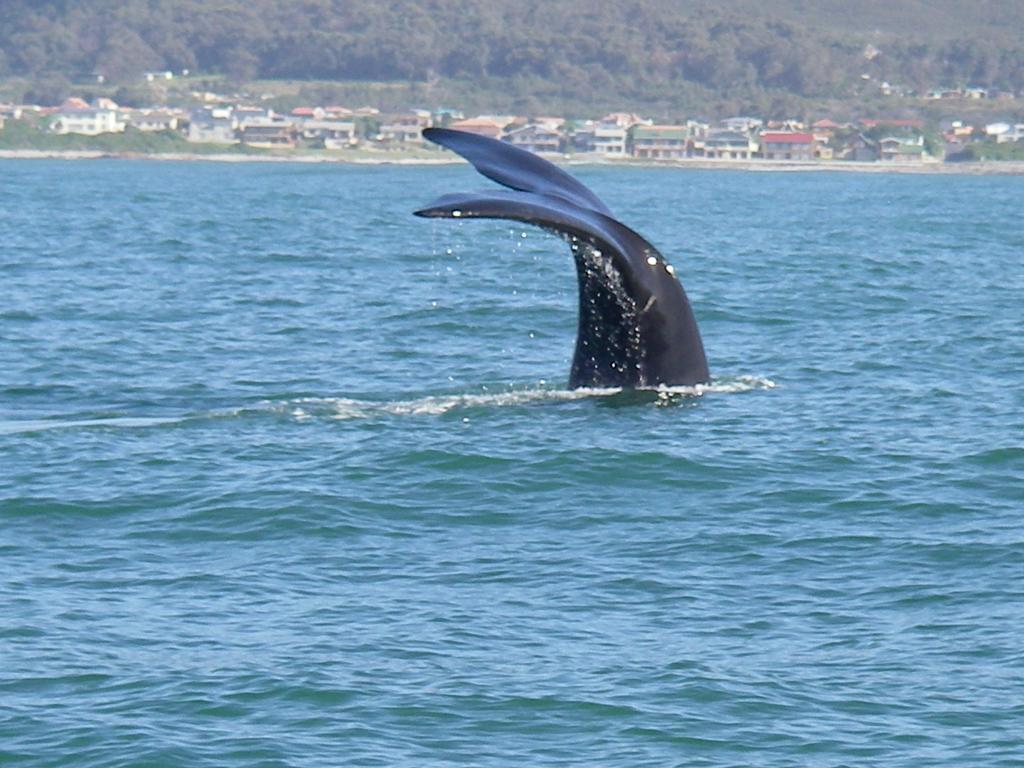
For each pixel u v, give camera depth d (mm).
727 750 34094
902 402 66938
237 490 51344
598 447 56219
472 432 58438
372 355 81375
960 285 121875
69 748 33812
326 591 42906
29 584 43188
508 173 59438
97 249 153875
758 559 45750
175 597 42344
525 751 34000
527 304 104312
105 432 59688
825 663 38312
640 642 39500
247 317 97625
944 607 41906
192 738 34250
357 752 33812
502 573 44438
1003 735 34656
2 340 85812
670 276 63844
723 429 59594
